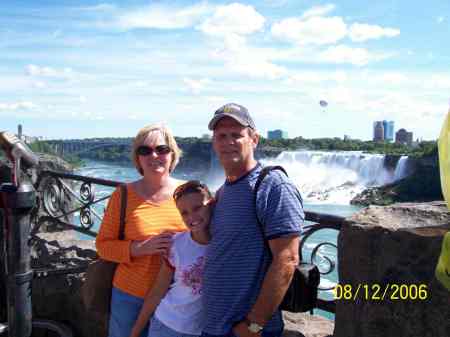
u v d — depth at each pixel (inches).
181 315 89.7
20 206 112.6
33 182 204.7
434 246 70.0
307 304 78.5
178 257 91.0
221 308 76.4
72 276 161.2
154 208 100.9
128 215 100.4
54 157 216.7
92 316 154.0
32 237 196.9
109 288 106.9
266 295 71.7
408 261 72.9
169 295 91.9
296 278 78.2
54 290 165.9
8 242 117.8
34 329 174.1
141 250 95.8
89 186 179.3
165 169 102.6
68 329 158.7
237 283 75.3
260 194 74.6
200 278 88.9
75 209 188.5
